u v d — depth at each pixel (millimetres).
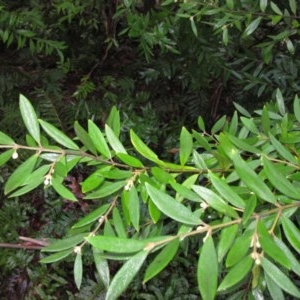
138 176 927
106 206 945
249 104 2873
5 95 3057
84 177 2902
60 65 3129
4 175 2783
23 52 3137
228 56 2602
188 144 935
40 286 2650
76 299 2578
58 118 2930
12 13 2527
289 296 1845
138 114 3174
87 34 3174
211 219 1171
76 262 910
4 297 2666
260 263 686
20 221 2791
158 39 2316
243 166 746
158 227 1023
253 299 1072
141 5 2674
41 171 889
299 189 867
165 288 2613
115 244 681
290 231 733
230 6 1533
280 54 2338
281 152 922
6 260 2654
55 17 2971
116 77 3299
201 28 2430
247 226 769
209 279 659
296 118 1272
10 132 2840
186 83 2965
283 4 2217
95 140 919
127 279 678
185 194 791
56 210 2787
